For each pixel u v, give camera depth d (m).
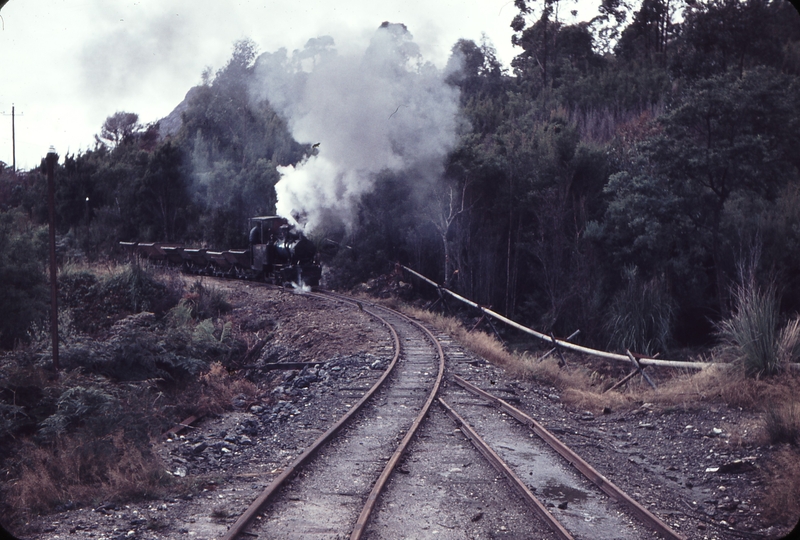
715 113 21.47
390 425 9.36
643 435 9.35
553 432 9.03
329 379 13.29
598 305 24.48
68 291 19.48
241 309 23.03
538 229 29.17
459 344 17.44
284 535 5.36
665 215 22.05
